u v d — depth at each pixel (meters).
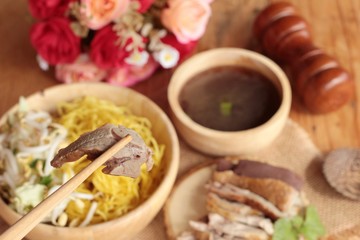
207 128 0.66
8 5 0.83
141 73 0.74
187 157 0.69
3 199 0.60
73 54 0.71
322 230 0.61
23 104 0.64
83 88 0.67
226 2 0.84
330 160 0.66
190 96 0.69
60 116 0.66
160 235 0.63
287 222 0.61
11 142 0.63
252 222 0.62
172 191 0.65
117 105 0.67
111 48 0.69
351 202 0.65
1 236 0.42
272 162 0.68
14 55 0.77
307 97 0.70
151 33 0.70
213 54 0.70
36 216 0.43
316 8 0.83
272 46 0.74
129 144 0.49
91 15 0.67
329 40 0.79
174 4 0.69
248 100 0.69
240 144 0.65
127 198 0.61
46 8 0.69
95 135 0.48
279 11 0.74
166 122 0.64
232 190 0.63
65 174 0.59
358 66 0.76
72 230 0.56
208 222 0.62
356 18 0.81
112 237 0.58
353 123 0.71
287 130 0.70
